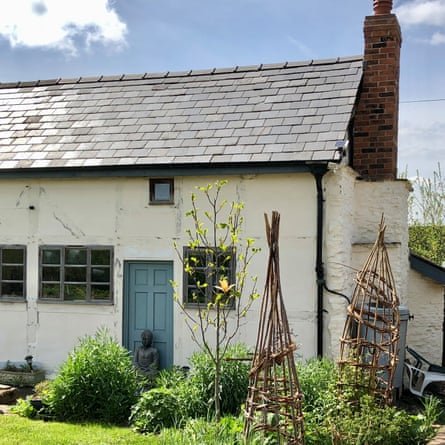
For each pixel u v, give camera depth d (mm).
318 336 10328
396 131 12594
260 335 6793
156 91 13367
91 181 11656
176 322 11117
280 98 12102
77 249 11703
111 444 7457
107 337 11266
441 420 9141
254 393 6637
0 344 12086
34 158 11883
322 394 8008
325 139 10625
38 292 11891
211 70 13602
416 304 12414
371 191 11789
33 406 8938
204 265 10969
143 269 11445
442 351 12375
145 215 11359
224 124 11711
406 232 12000
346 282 10773
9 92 14578
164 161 10977
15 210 12062
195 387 8438
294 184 10602
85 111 13172
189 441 6949
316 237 10445
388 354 9078
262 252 10703
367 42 12375
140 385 9109
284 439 6727
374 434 7027
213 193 10992
